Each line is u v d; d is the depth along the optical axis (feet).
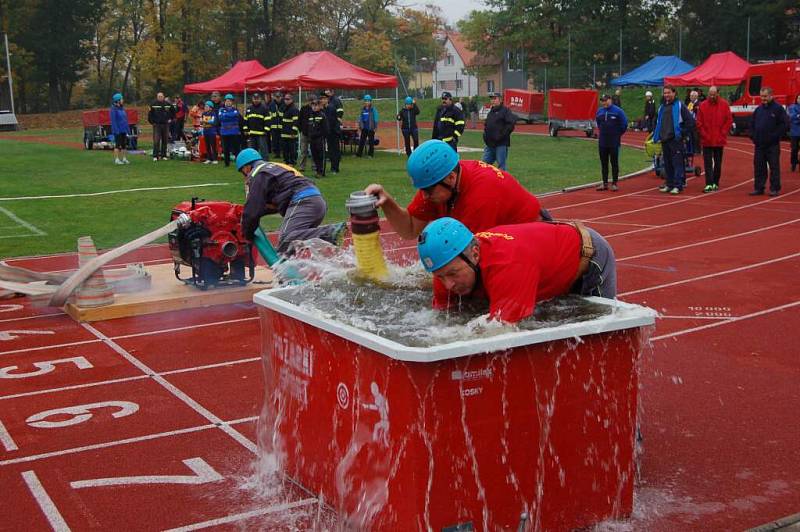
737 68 134.51
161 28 229.86
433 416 11.39
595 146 108.37
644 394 19.52
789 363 21.58
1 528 13.83
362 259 15.87
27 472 16.11
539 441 12.36
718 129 56.95
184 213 29.50
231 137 82.53
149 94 255.50
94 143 113.80
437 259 12.46
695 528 13.23
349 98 242.37
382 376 11.89
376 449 12.28
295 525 13.55
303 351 14.11
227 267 30.37
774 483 14.87
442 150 14.65
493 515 12.10
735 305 27.71
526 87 230.27
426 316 13.44
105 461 16.56
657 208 51.67
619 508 13.35
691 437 17.02
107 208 55.83
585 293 14.53
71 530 13.71
